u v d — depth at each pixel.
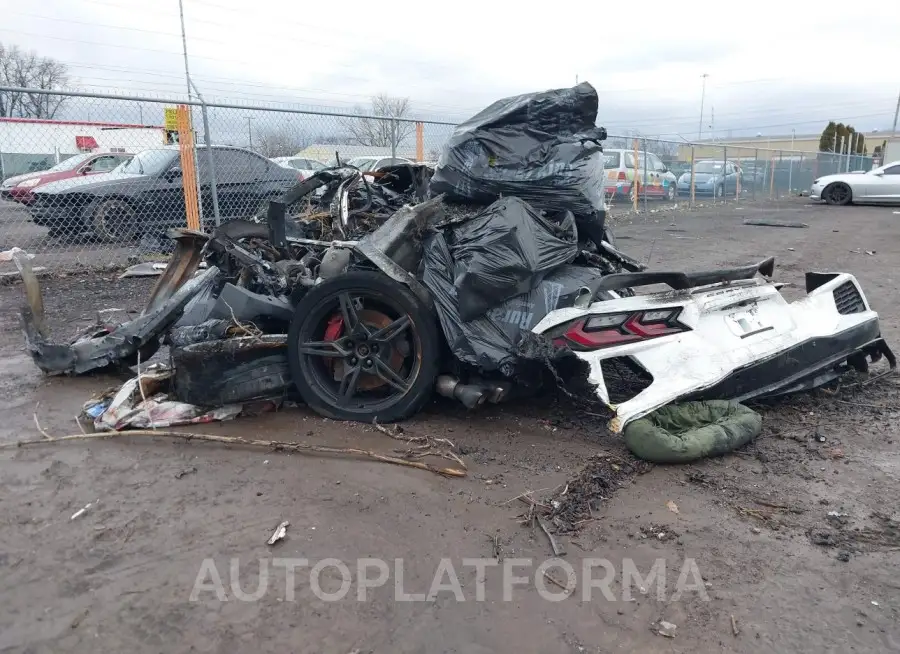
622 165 18.00
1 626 2.29
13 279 8.51
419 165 5.39
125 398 4.04
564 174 4.15
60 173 10.14
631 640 2.25
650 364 3.63
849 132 45.16
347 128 11.27
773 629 2.29
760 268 4.50
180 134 9.04
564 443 3.72
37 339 4.82
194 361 3.91
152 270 8.91
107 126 8.55
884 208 21.42
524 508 3.06
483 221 3.84
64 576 2.55
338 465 3.46
